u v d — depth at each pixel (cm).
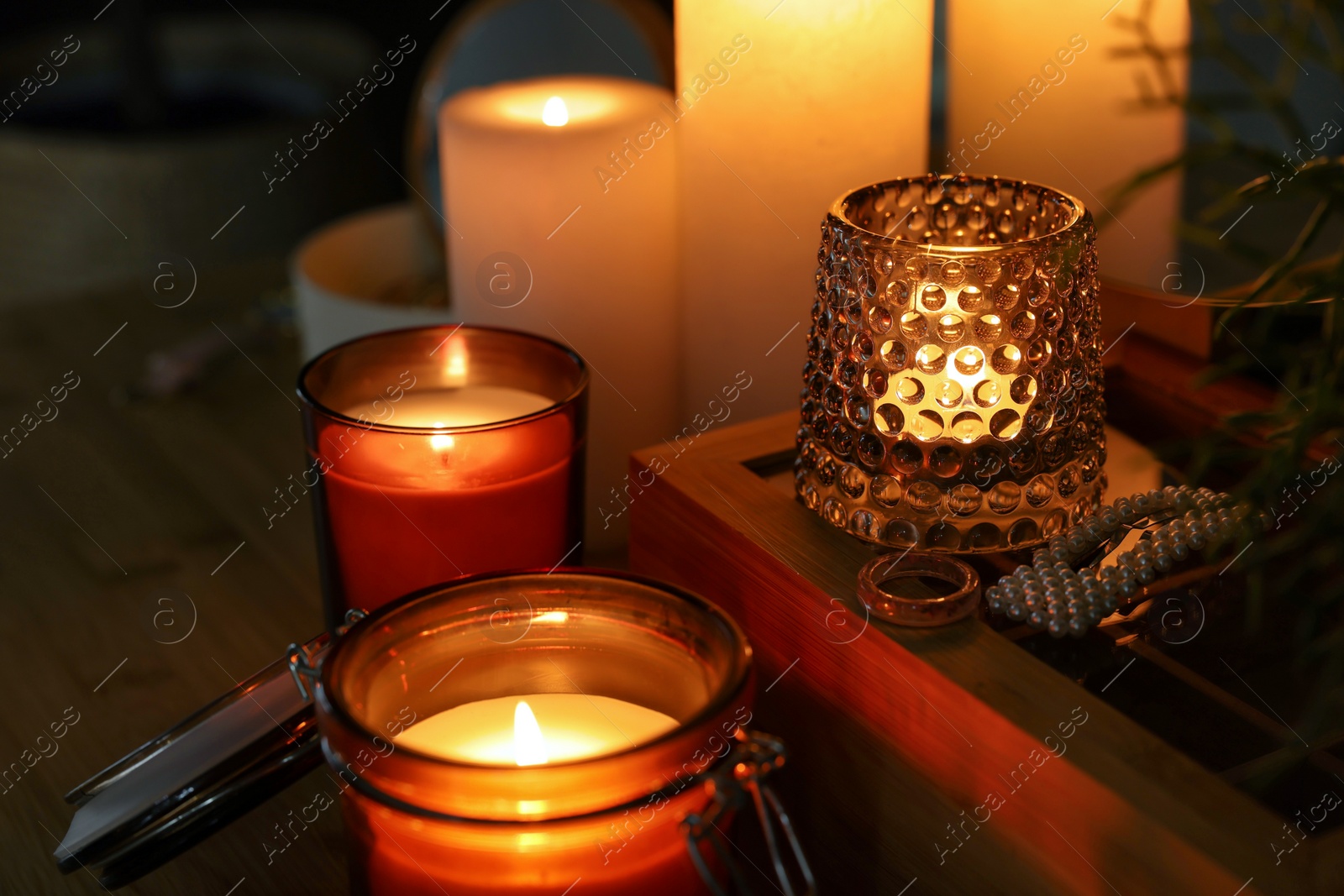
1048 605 59
